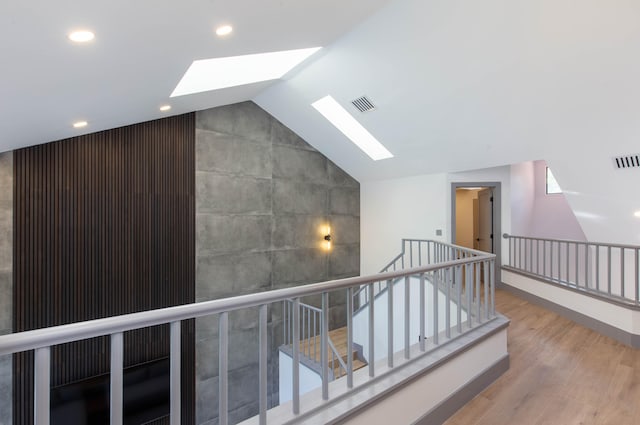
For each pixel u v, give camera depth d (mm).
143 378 4449
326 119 5594
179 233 5027
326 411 1587
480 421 2188
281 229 6254
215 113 5477
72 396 3918
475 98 3816
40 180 3932
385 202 6965
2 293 3713
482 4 2809
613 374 2801
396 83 4094
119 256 4465
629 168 3506
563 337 3658
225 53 2955
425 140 5027
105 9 1645
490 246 6227
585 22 2617
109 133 4418
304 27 2938
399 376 1931
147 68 2701
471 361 2492
